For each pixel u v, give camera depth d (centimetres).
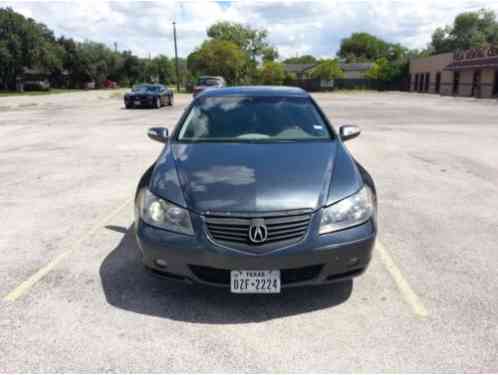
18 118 1777
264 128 411
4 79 5581
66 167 804
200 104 452
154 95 2366
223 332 283
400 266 380
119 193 621
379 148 1013
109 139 1165
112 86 8400
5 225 489
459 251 414
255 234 283
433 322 293
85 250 416
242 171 324
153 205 312
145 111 2178
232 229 287
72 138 1185
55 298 326
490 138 1178
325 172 326
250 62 6338
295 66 7725
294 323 293
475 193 621
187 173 329
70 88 7581
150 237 302
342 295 329
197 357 258
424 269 375
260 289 288
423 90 5022
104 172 760
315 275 297
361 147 1027
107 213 530
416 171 765
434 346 267
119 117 1822
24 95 4328
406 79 5659
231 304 317
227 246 286
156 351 264
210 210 291
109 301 322
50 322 294
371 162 845
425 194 615
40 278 359
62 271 372
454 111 2147
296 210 290
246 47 7119
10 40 5359
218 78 3209
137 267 379
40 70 6594
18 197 604
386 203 570
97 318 299
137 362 254
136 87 2514
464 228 477
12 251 416
